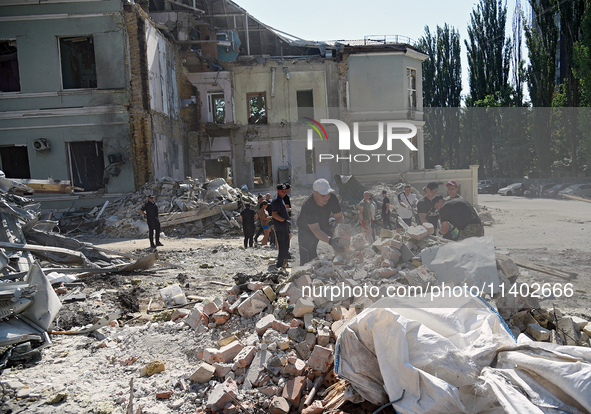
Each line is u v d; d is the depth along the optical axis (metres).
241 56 24.14
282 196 6.03
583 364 2.25
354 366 2.81
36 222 6.55
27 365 3.73
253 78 23.52
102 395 3.19
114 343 4.21
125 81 15.61
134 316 5.03
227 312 4.25
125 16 15.62
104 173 15.56
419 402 2.37
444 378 2.45
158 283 6.59
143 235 13.27
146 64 16.39
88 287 6.25
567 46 17.55
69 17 15.38
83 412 2.96
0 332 3.99
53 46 15.44
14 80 15.85
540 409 2.16
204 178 23.23
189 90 22.62
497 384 2.32
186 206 14.15
